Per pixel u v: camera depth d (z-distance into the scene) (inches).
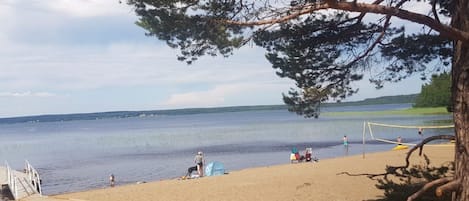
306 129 3752.5
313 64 381.4
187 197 717.3
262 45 359.9
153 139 3400.6
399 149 1374.3
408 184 388.8
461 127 235.9
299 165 1138.0
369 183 679.7
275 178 864.9
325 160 1263.5
